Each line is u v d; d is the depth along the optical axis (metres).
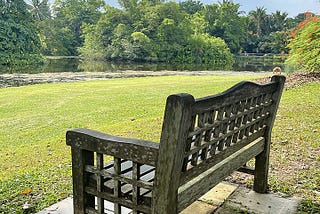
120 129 5.30
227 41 52.12
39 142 4.86
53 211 2.46
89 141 1.66
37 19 48.50
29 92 10.49
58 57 43.41
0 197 2.75
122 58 40.66
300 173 3.13
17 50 32.53
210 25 51.91
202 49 40.56
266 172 2.66
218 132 1.84
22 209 2.53
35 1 48.88
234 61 41.88
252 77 15.82
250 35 58.75
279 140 4.19
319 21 9.88
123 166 1.87
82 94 9.84
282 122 5.13
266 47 55.22
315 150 3.81
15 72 21.42
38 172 3.40
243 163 2.28
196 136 1.65
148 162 1.50
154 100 8.38
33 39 34.84
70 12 49.31
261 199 2.59
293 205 2.50
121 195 1.64
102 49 41.53
